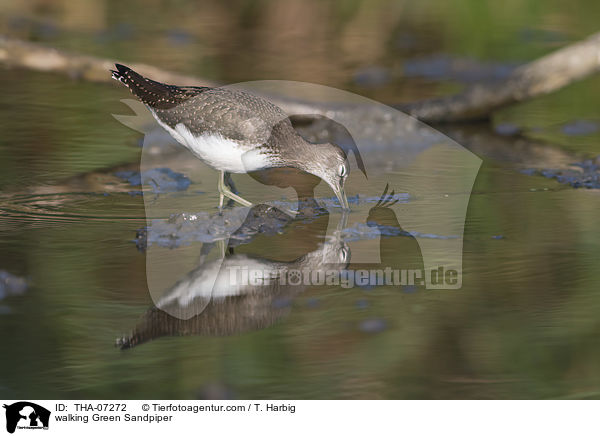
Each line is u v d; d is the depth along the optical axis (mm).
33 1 25250
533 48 21391
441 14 25469
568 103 18031
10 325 7809
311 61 20172
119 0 26672
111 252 9711
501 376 7137
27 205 11492
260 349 7590
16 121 15570
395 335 7777
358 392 6918
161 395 6906
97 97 17469
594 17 24828
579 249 9781
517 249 9828
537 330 7812
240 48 21312
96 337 7703
